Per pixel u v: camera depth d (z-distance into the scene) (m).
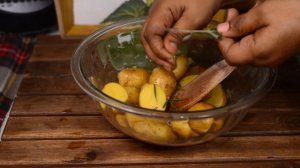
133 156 0.61
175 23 0.61
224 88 0.66
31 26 0.90
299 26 0.51
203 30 0.62
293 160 0.61
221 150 0.62
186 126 0.56
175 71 0.66
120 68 0.70
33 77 0.76
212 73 0.61
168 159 0.61
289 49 0.53
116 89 0.62
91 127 0.66
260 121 0.67
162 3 0.61
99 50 0.68
